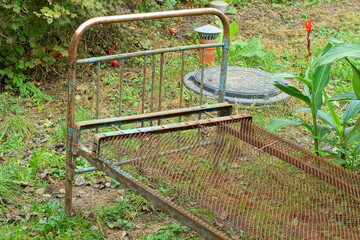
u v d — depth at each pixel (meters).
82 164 4.26
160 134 3.46
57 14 5.20
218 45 3.82
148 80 6.09
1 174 3.96
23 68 5.72
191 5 9.00
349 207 2.82
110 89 5.77
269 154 3.31
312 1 9.83
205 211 3.56
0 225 3.46
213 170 3.12
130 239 3.42
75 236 3.39
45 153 4.34
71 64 3.23
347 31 8.30
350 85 6.17
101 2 6.17
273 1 9.70
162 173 3.03
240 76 5.94
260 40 7.60
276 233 2.54
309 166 3.13
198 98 5.49
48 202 3.70
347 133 4.20
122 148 3.25
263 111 5.38
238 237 3.34
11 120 4.79
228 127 3.47
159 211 3.75
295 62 6.88
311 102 4.14
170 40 7.43
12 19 5.42
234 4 9.41
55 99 5.54
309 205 2.83
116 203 3.81
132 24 6.94
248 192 2.92
